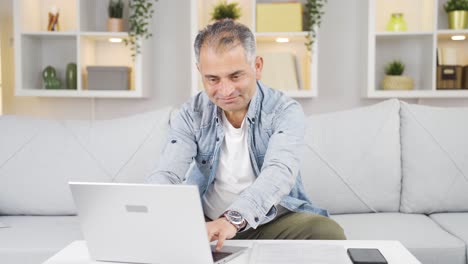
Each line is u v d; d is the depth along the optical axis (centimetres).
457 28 299
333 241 136
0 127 239
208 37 142
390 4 322
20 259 183
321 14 294
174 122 175
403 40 321
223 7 302
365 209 237
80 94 304
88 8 316
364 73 309
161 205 114
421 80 320
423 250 189
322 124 244
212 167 169
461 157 238
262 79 310
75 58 328
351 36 323
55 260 125
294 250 124
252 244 134
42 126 241
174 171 165
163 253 119
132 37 299
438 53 304
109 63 330
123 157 234
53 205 229
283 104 167
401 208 238
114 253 123
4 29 332
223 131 168
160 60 329
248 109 164
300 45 323
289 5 300
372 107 250
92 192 118
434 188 234
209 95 146
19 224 213
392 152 240
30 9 312
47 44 329
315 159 237
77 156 234
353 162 237
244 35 141
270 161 148
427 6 308
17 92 302
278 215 175
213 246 132
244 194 136
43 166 232
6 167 231
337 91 326
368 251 120
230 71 139
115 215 119
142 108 330
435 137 240
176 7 327
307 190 235
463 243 191
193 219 113
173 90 330
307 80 311
